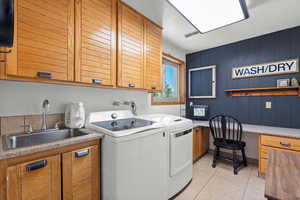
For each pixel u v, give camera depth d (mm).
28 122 1305
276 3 1669
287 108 2285
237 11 1612
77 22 1278
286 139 1864
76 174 1108
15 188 840
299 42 2186
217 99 3049
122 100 2080
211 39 2682
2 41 757
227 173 2240
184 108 3432
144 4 1698
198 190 1813
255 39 2576
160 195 1472
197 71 3336
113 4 1562
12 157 820
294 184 729
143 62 1906
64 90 1534
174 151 1647
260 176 2119
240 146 2209
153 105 2607
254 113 2604
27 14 1023
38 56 1073
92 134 1236
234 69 2811
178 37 2592
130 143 1221
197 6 1530
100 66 1449
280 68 2328
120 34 1617
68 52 1227
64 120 1521
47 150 959
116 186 1141
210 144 3146
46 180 956
